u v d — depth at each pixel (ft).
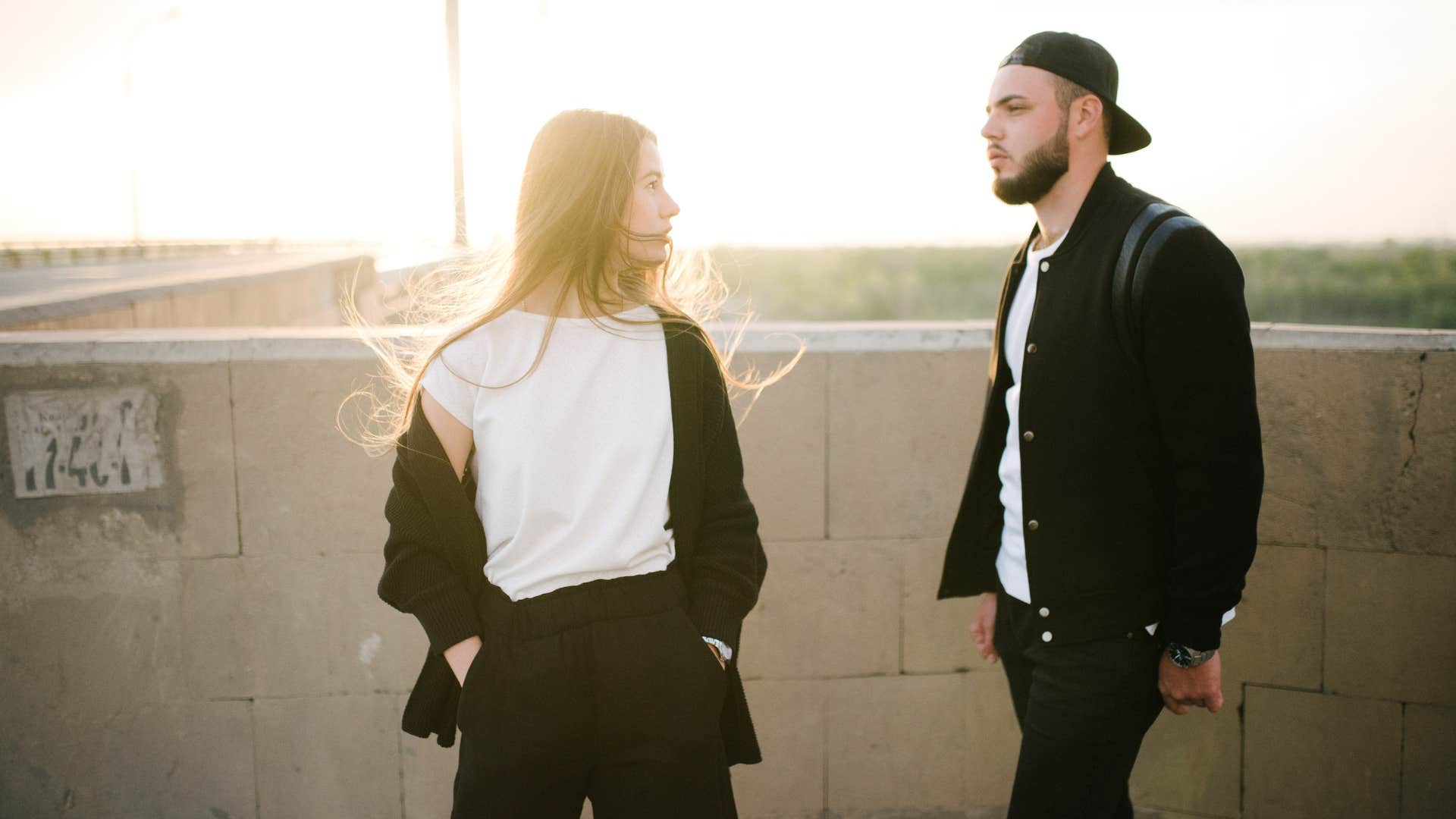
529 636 4.62
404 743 7.86
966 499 6.63
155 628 7.61
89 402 7.41
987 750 8.38
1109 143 6.03
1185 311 5.11
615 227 4.79
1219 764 8.06
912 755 8.33
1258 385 7.72
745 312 7.57
